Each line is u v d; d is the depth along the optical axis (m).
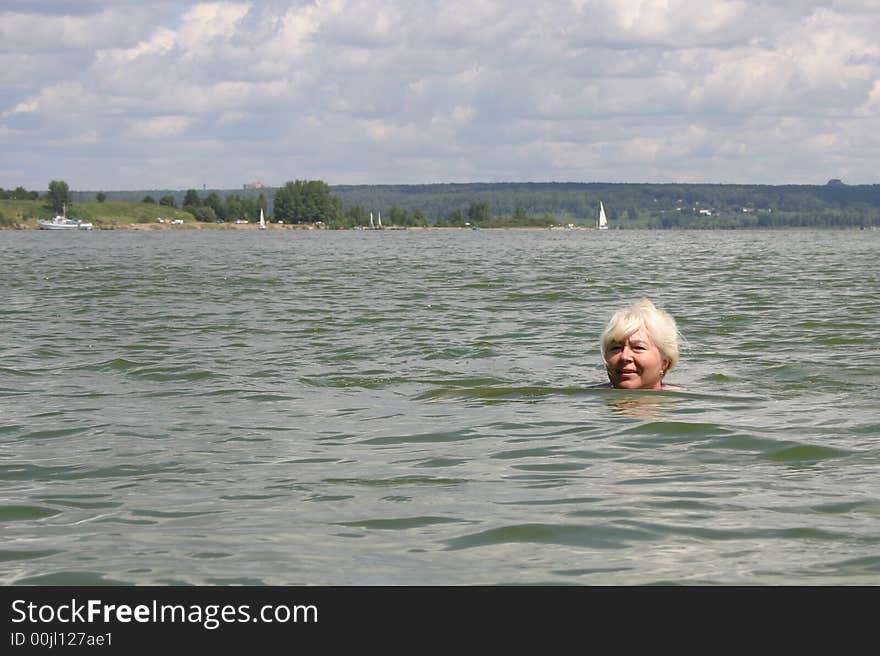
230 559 5.74
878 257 58.25
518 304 24.75
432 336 17.53
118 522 6.54
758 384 11.60
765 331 17.61
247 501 7.00
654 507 6.59
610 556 5.65
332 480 7.59
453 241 129.88
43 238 149.38
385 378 12.80
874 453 8.04
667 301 25.17
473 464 8.02
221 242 120.94
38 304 25.73
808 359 13.77
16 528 6.47
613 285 32.41
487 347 15.91
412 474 7.72
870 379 11.93
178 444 9.02
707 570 5.41
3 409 10.88
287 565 5.62
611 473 7.60
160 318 21.52
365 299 26.78
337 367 13.83
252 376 13.09
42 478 7.83
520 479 7.49
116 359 14.74
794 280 34.41
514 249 84.62
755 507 6.54
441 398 11.21
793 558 5.55
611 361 11.15
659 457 8.09
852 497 6.74
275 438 9.22
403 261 56.34
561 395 10.98
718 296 26.91
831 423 9.23
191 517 6.63
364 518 6.50
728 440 8.59
